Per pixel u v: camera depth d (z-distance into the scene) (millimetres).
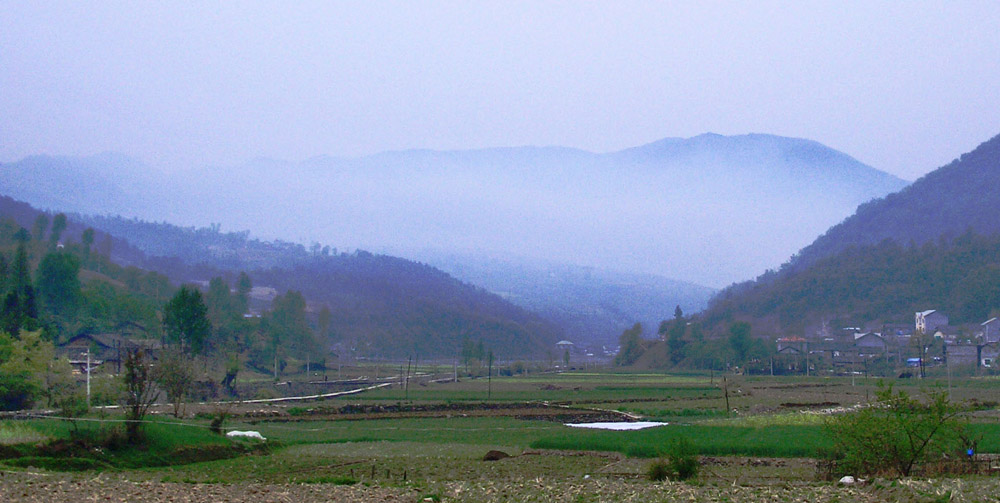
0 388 87562
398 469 61750
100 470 58250
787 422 89312
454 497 44906
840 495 40969
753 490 45188
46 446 58625
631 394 160250
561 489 47750
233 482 53375
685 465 54406
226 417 94250
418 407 126438
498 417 112688
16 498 40125
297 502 42000
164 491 44781
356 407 122938
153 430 68250
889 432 49156
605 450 73250
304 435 87562
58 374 92625
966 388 159500
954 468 50688
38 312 157375
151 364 87500
